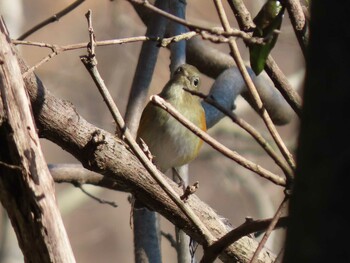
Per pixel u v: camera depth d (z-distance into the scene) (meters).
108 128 18.20
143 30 17.94
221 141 16.25
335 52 3.50
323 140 3.49
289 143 14.55
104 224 24.86
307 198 3.49
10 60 5.21
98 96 18.70
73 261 5.18
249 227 4.98
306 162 3.52
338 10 3.51
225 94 10.23
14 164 5.13
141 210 8.45
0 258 13.91
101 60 18.22
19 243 5.24
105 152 6.07
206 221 6.39
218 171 18.78
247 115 16.17
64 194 16.16
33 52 18.97
